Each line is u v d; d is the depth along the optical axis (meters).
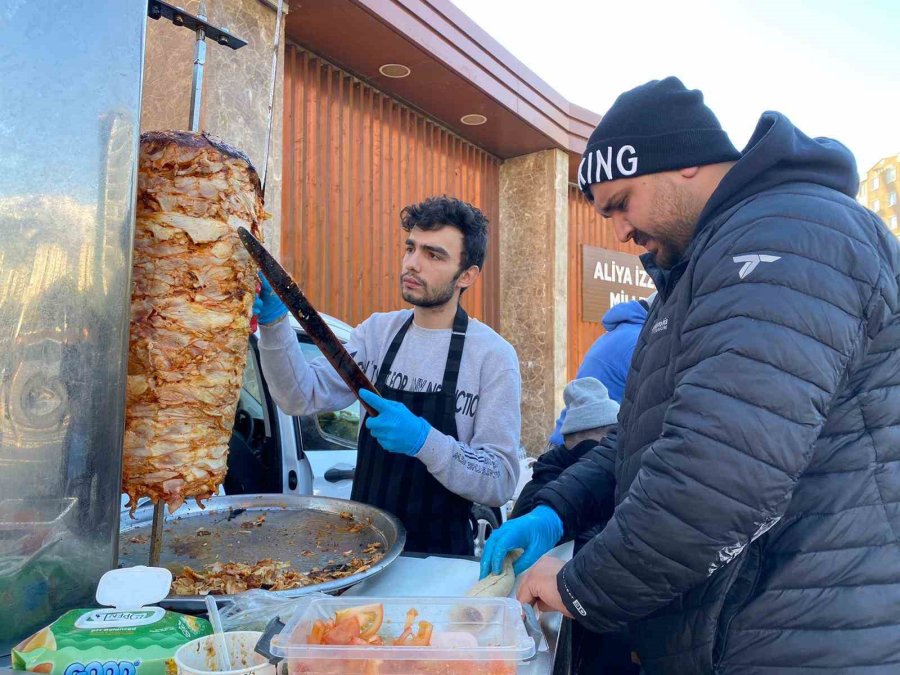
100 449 0.99
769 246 0.98
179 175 1.11
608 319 3.24
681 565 0.96
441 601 0.94
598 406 2.24
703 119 1.19
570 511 1.56
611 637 1.81
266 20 4.19
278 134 4.32
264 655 0.79
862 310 0.97
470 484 1.72
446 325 2.06
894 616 1.03
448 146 7.02
